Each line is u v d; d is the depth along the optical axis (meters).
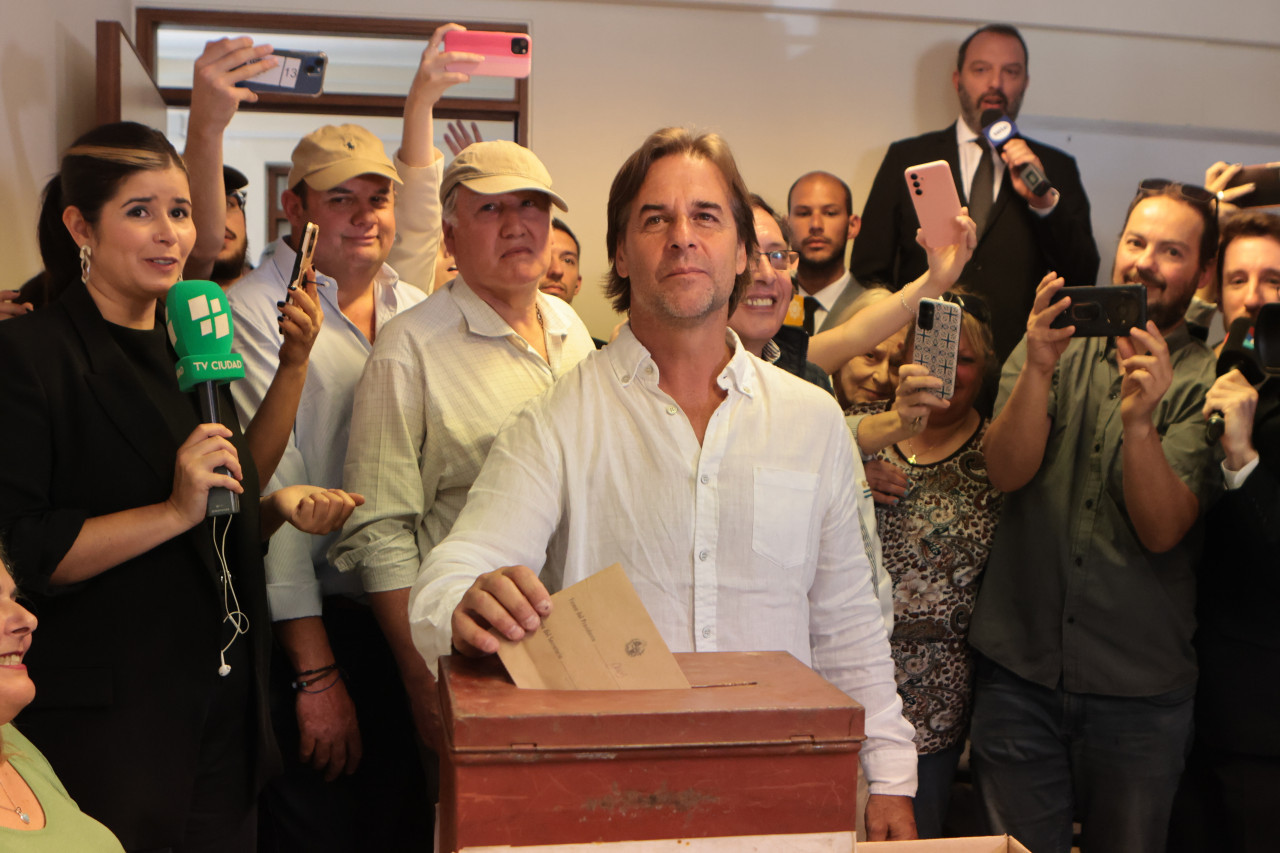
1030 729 2.17
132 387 1.51
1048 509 2.18
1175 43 4.16
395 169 2.49
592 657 0.89
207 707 1.53
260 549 1.65
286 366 1.73
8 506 1.41
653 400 1.31
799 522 1.32
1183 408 2.26
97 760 1.43
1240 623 2.15
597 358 1.36
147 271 1.55
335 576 2.01
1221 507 2.18
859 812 1.88
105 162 1.54
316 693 1.89
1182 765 2.15
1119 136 4.16
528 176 1.80
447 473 1.77
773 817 0.82
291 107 4.12
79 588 1.45
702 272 1.28
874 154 4.05
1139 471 2.02
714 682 0.90
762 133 4.01
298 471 1.96
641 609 0.90
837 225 3.88
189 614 1.52
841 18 4.02
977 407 2.54
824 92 4.02
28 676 1.29
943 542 2.23
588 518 1.30
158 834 1.47
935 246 2.33
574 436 1.30
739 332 2.04
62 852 1.15
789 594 1.31
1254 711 2.13
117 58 2.76
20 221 2.44
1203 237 2.30
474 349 1.81
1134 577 2.12
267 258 2.21
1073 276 3.63
